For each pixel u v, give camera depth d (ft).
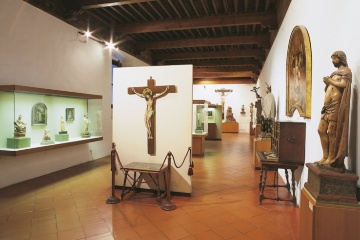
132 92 14.24
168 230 9.75
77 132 20.22
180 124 13.58
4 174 14.71
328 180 6.40
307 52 10.82
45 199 12.85
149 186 14.24
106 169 19.31
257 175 18.25
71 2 19.56
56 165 18.66
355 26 6.89
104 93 24.93
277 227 10.07
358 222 6.11
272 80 24.04
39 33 17.01
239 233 9.56
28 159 16.29
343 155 6.47
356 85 6.84
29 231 9.50
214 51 36.50
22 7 15.67
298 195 12.50
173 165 13.76
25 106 15.16
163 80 13.78
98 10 23.09
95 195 13.57
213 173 18.84
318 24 9.95
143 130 14.25
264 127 20.16
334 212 6.21
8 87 13.24
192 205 12.36
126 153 14.55
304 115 11.23
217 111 42.70
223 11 23.17
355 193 6.27
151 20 25.44
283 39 17.66
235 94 59.77
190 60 42.75
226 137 47.83
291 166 11.80
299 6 13.06
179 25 24.68
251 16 22.39
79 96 18.67
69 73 19.88
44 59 17.44
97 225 10.09
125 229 9.78
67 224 10.13
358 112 6.74
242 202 12.80
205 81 59.36
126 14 24.29
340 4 7.89
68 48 19.83
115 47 27.12
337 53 6.63
